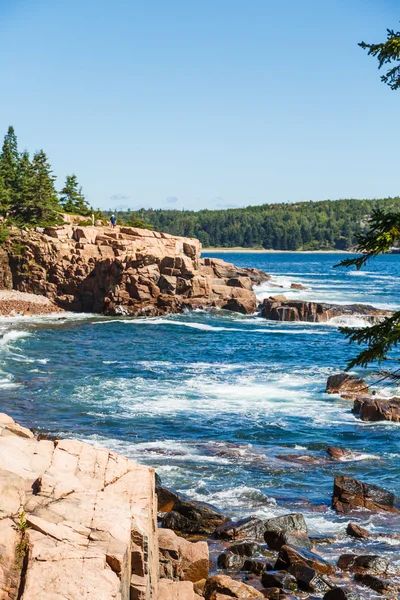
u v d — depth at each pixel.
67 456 14.62
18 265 82.19
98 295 80.44
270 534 19.92
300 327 72.38
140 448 29.39
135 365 49.06
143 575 11.86
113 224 94.56
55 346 56.09
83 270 81.00
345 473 27.53
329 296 104.56
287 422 34.72
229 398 39.50
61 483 12.97
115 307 78.19
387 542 20.75
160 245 87.62
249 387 42.47
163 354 54.28
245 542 19.80
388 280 148.75
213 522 21.06
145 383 42.94
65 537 11.01
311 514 22.98
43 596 9.65
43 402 36.97
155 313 79.06
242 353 55.59
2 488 12.17
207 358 52.97
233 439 31.69
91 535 11.19
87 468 14.37
